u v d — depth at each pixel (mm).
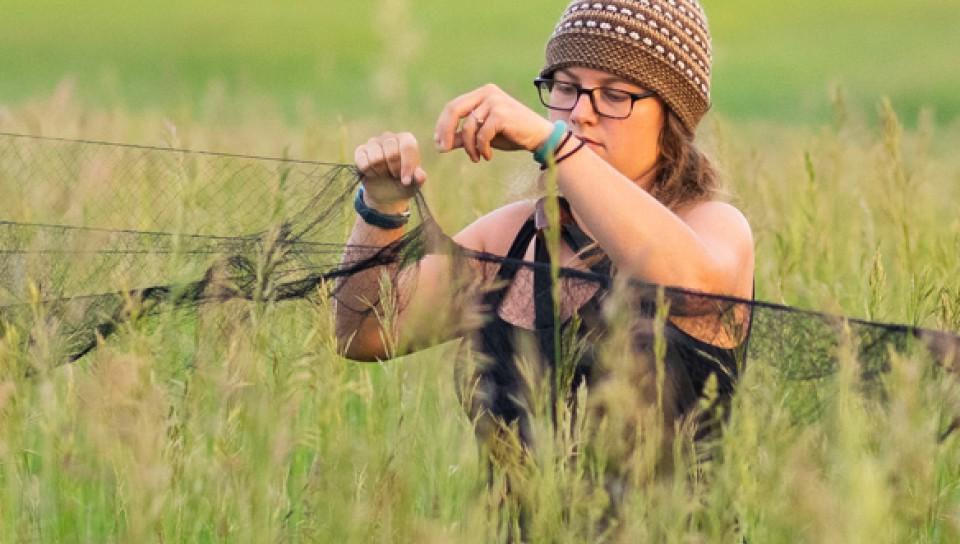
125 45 93250
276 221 8562
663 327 7500
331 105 58938
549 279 8391
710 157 9711
